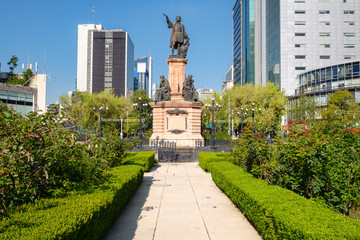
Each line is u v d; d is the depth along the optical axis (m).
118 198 8.48
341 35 85.94
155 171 19.34
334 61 85.81
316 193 8.45
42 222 4.96
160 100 31.17
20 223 4.88
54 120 7.44
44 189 7.29
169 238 7.41
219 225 8.40
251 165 11.82
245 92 58.50
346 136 9.72
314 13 86.31
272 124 12.65
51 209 5.77
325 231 4.75
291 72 86.12
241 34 128.62
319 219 5.46
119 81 175.88
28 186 6.61
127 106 72.56
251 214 7.89
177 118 30.20
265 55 107.06
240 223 8.57
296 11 86.75
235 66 147.38
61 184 8.16
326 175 8.01
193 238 7.41
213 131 28.38
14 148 6.40
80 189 7.97
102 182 9.28
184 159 26.08
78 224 5.10
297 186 9.02
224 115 63.88
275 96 55.72
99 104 61.78
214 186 14.11
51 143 7.61
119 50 176.12
